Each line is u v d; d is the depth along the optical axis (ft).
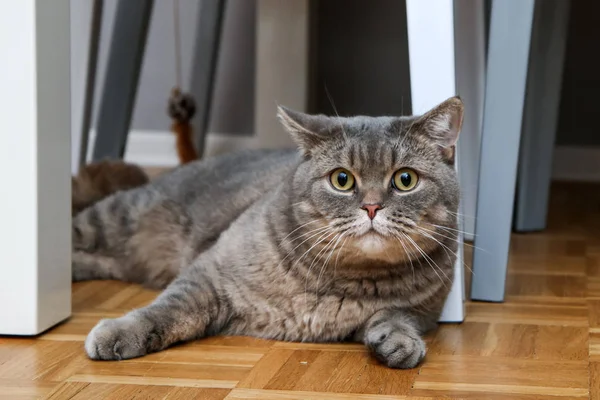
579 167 10.97
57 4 4.82
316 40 10.21
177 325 4.73
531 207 8.01
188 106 9.44
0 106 4.65
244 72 10.84
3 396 3.98
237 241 5.04
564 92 10.82
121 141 8.70
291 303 4.84
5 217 4.73
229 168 6.36
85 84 8.29
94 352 4.45
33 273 4.77
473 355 4.68
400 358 4.42
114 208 6.36
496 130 5.65
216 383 4.18
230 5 10.71
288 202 4.94
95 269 6.30
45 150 4.79
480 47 7.27
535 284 6.23
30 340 4.80
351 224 4.59
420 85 5.28
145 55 10.96
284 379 4.26
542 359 4.61
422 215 4.69
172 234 6.12
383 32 10.09
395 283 4.82
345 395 4.06
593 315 5.46
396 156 4.64
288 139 9.98
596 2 10.50
